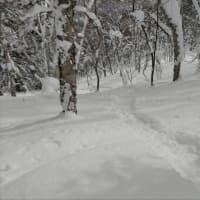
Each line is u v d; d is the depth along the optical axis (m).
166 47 28.67
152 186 3.47
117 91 10.79
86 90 19.38
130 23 17.33
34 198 3.28
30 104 9.11
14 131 5.92
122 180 3.60
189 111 6.74
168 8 10.89
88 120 6.41
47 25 7.19
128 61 23.52
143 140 5.27
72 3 6.11
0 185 3.74
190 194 3.33
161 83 12.18
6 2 10.56
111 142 5.07
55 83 7.07
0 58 14.57
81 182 3.57
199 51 13.14
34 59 15.29
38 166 4.24
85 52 18.06
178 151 4.93
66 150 4.73
